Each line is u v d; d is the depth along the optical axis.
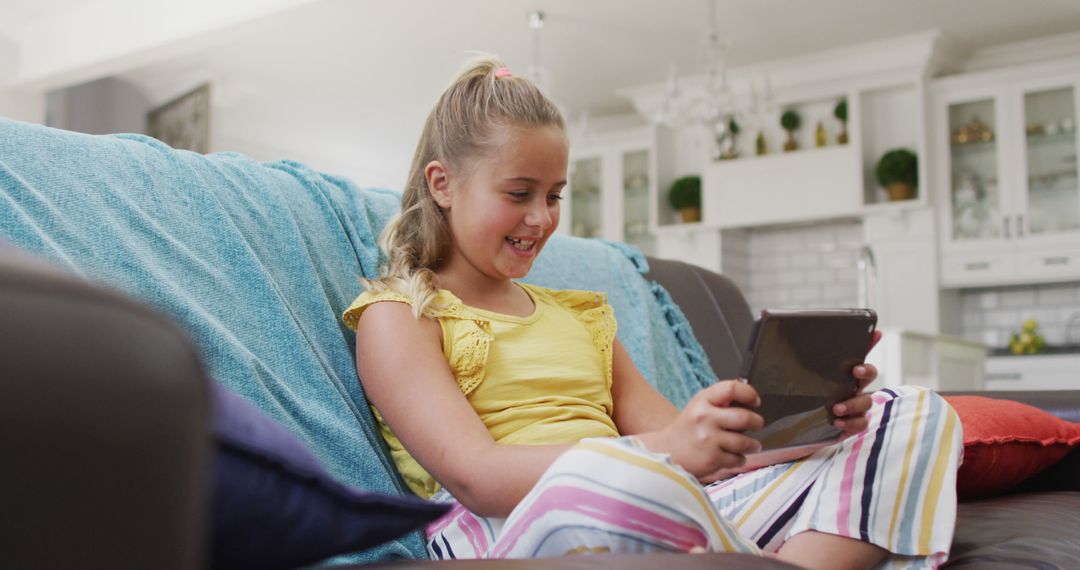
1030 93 5.73
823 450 1.03
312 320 1.21
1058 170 5.65
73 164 1.03
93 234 0.99
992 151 5.83
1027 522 1.22
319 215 1.35
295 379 1.11
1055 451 1.58
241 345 1.04
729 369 1.97
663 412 1.37
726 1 5.27
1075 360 5.38
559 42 5.93
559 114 1.26
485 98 1.24
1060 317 5.90
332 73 6.56
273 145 7.58
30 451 0.30
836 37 5.81
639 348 1.72
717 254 6.55
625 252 1.94
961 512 1.34
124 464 0.32
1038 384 5.49
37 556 0.30
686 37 5.82
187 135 6.15
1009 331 6.05
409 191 1.31
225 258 1.13
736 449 0.90
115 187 1.06
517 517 0.85
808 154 6.18
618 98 7.03
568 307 1.43
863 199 6.00
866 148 6.14
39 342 0.31
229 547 0.59
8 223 0.91
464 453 1.01
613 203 7.26
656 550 0.79
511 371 1.22
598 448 0.82
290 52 6.15
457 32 5.79
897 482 0.99
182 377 0.34
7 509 0.30
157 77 6.62
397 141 8.12
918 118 5.87
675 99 5.21
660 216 6.88
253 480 0.58
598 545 0.80
